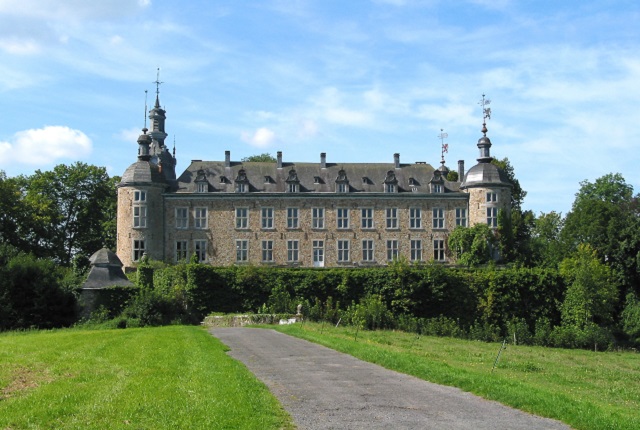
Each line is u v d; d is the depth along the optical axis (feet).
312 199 258.16
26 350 101.19
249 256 254.88
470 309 212.43
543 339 197.16
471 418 54.95
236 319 184.75
